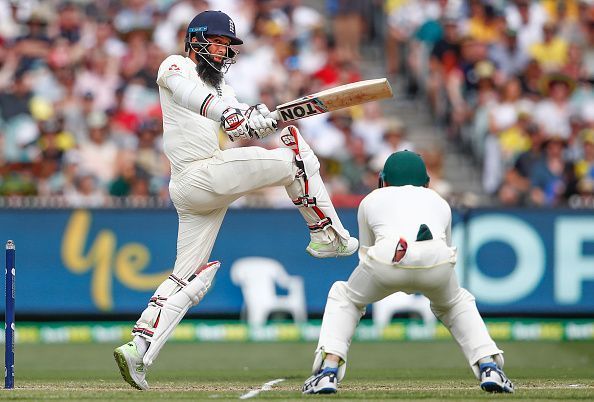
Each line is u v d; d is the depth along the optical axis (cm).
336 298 2278
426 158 5041
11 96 5166
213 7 5688
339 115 5172
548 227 4269
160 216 4244
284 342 4188
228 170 2406
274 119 2370
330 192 4850
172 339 4216
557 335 4269
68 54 5431
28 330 4206
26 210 4212
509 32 5753
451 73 5575
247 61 5478
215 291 4225
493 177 5138
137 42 5453
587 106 5469
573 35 5891
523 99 5381
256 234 4247
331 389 2230
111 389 2452
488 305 4250
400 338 4244
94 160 4919
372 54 6225
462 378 2897
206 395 2239
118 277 4225
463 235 4256
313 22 5866
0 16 5641
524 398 2150
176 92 2391
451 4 5928
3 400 2148
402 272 2172
